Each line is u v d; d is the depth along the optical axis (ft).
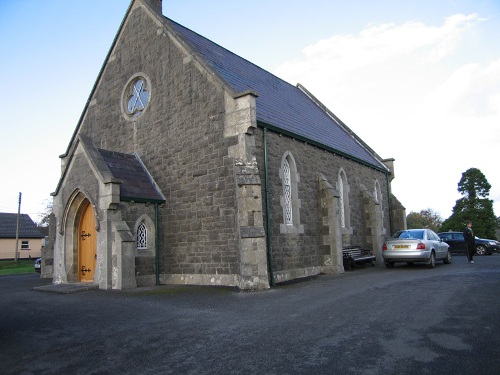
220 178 46.01
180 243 48.91
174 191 50.44
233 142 45.24
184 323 25.32
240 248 41.55
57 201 52.70
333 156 66.64
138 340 21.88
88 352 20.20
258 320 25.31
